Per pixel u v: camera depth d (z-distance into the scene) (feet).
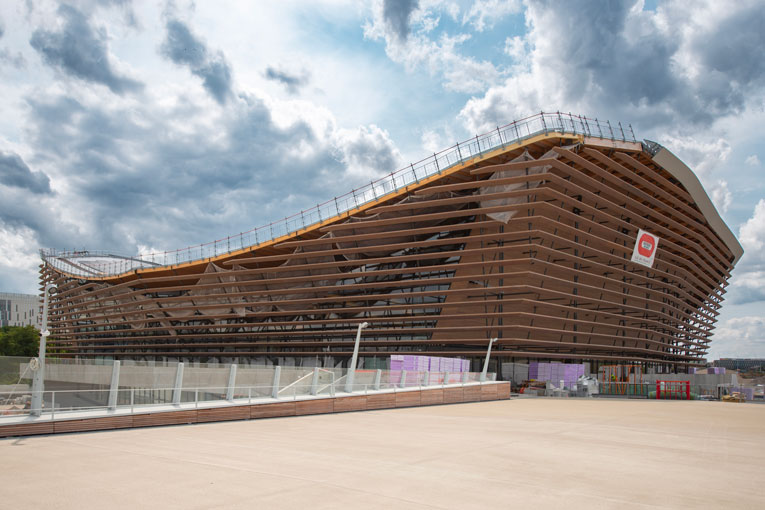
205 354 298.76
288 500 32.89
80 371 67.97
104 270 354.33
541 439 65.36
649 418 101.71
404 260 238.48
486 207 222.48
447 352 232.32
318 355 264.52
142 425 70.44
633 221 257.14
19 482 37.37
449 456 50.47
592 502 33.81
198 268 287.69
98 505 31.53
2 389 61.98
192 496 33.65
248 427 73.51
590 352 256.93
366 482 38.22
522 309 222.89
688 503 34.14
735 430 81.87
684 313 320.50
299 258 255.50
